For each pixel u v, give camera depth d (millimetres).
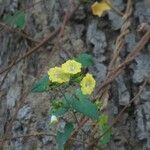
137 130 507
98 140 504
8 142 555
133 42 560
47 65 574
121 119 518
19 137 542
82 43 580
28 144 540
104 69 552
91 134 505
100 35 579
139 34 562
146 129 503
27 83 578
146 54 548
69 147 508
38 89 488
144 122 507
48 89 487
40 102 555
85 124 512
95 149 507
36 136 539
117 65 542
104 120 500
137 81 530
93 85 474
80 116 518
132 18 582
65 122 515
